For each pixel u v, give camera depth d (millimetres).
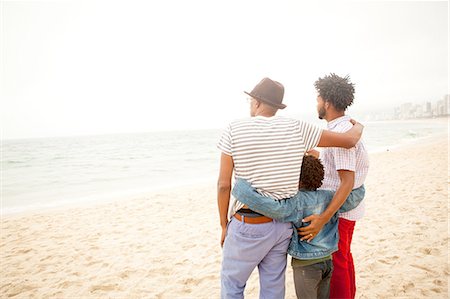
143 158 27547
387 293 2801
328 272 1729
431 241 3914
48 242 5238
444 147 18156
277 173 1514
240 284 1654
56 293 3350
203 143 51406
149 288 3334
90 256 4441
